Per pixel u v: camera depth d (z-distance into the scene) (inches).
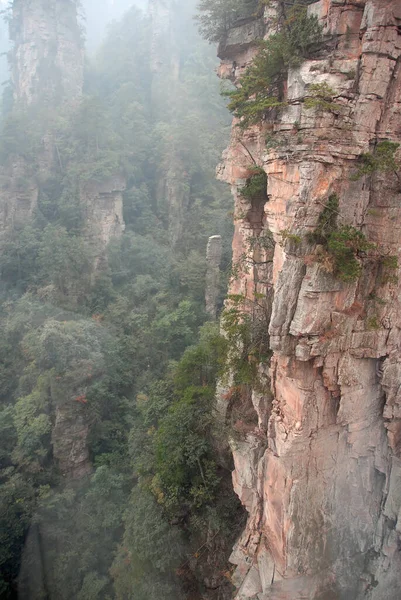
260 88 651.5
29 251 1863.9
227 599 746.8
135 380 1514.5
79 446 1290.6
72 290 1734.7
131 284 1891.0
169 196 2118.6
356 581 613.9
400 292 548.1
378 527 605.9
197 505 831.7
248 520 711.7
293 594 600.7
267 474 624.1
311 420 570.3
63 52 2416.3
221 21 856.9
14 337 1587.1
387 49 508.4
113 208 2004.2
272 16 704.4
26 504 1116.5
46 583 1040.8
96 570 1037.8
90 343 1423.5
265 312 701.9
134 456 1140.5
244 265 798.5
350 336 548.4
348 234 517.0
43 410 1304.1
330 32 555.2
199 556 820.6
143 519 890.7
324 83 518.3
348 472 602.9
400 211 531.8
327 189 518.9
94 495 1160.2
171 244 2058.3
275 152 562.6
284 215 561.6
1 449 1266.0
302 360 543.2
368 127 525.7
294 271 529.0
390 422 577.6
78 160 2043.6
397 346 559.5
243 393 795.4
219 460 859.4
